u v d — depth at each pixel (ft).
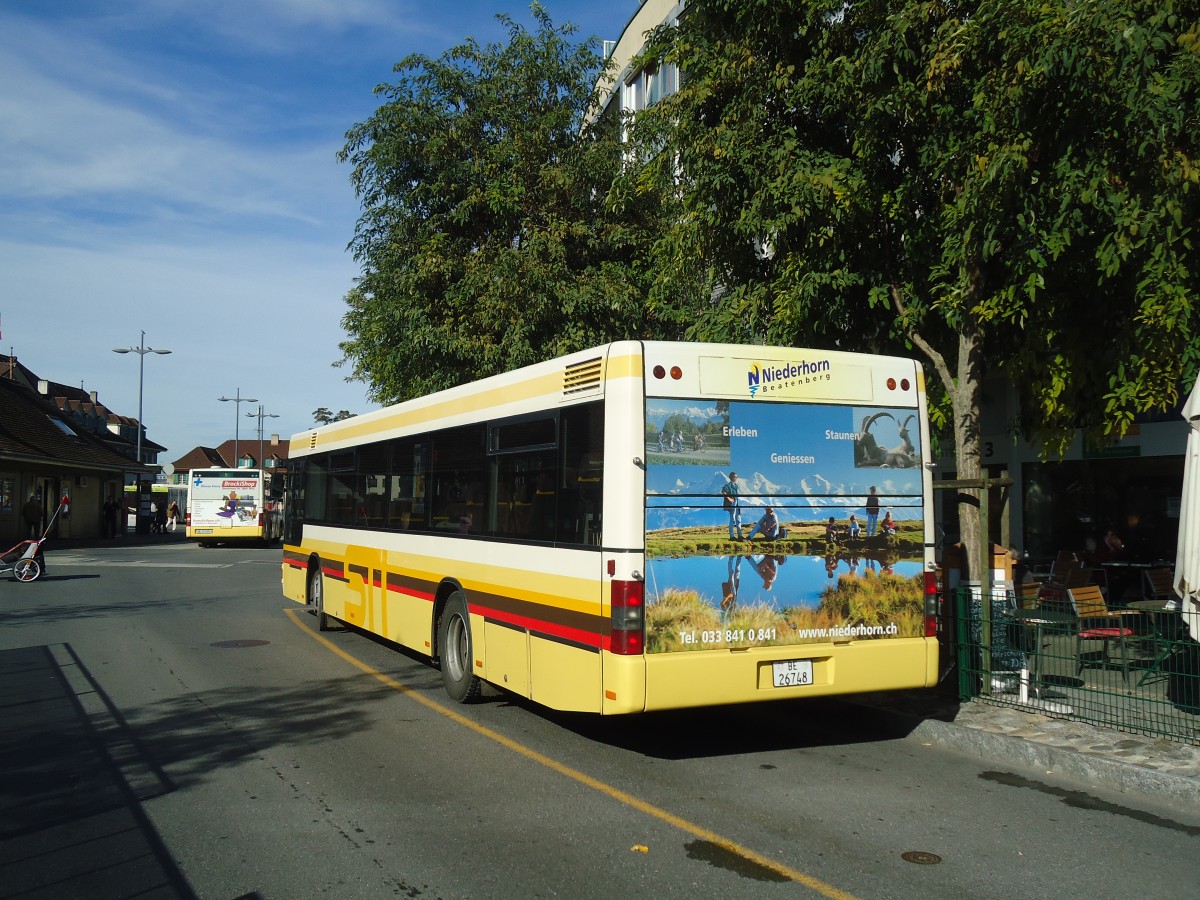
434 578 30.91
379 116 57.41
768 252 37.45
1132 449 43.34
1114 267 25.67
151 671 34.22
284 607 54.60
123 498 164.86
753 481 22.04
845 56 31.40
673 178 37.78
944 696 27.96
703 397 21.77
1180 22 25.99
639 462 20.95
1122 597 43.83
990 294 30.94
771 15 32.48
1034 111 26.13
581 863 16.20
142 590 64.28
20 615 50.01
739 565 21.70
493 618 26.50
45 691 30.55
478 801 19.62
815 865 16.17
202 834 17.52
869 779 21.43
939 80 27.73
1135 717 23.72
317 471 45.65
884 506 23.47
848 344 36.04
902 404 24.02
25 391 149.69
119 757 22.79
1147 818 18.76
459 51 59.21
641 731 25.93
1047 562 46.34
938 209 30.83
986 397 50.57
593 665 21.34
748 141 32.27
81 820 18.31
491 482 27.07
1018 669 27.17
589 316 56.44
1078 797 20.15
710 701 21.07
